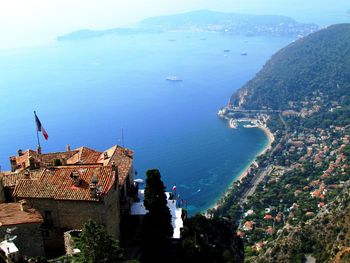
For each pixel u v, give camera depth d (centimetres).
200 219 8981
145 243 6850
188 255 7012
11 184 6806
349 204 17100
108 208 6350
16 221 5544
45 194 6369
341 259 14200
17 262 4994
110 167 6694
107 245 4900
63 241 6319
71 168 6806
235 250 9731
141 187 11256
